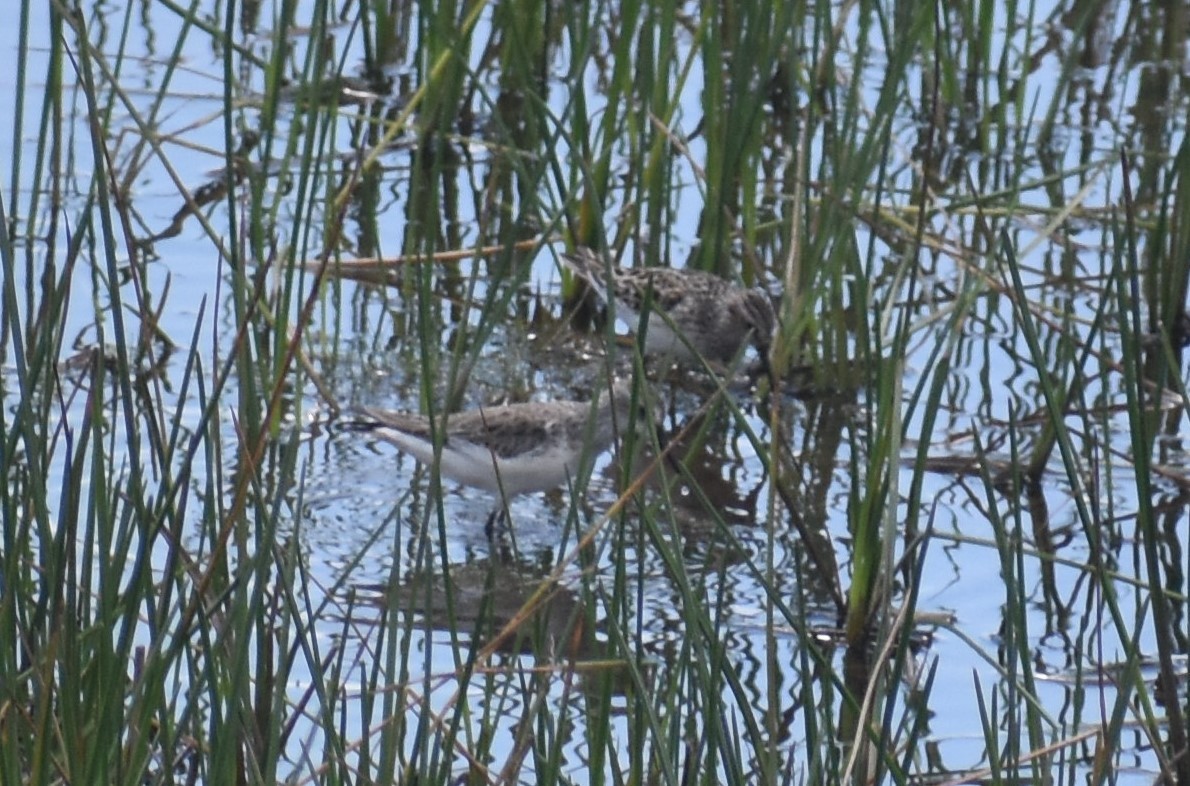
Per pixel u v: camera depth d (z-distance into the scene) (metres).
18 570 7.58
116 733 7.59
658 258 16.59
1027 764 9.42
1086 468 13.62
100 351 7.54
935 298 16.72
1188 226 15.69
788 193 16.39
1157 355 15.87
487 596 8.93
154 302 15.52
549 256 17.58
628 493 8.21
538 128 15.69
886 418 10.63
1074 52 19.59
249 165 12.95
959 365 15.59
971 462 13.65
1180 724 8.44
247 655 7.54
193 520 11.91
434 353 15.31
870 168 14.30
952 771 9.70
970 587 11.91
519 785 8.94
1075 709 8.61
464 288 16.73
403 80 20.66
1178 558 12.41
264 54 20.59
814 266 14.82
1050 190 18.98
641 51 15.77
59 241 16.44
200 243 16.73
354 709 9.95
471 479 12.73
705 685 7.82
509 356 15.53
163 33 20.86
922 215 10.57
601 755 8.02
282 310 12.66
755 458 13.99
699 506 13.08
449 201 18.25
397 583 7.70
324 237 16.20
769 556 8.54
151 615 7.48
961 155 19.91
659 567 12.10
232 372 14.21
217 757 7.11
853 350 16.00
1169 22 22.97
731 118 15.33
